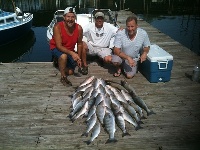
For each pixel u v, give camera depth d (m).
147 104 4.42
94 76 5.43
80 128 3.80
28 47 12.28
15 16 11.86
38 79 5.37
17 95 4.75
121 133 3.67
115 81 5.20
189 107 4.32
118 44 4.95
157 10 21.59
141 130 3.74
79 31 5.03
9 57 11.59
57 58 5.36
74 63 5.27
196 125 3.85
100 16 5.41
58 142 3.52
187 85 5.07
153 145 3.45
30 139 3.59
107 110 3.96
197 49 12.40
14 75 5.57
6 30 11.02
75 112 4.09
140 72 5.60
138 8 22.50
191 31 15.36
